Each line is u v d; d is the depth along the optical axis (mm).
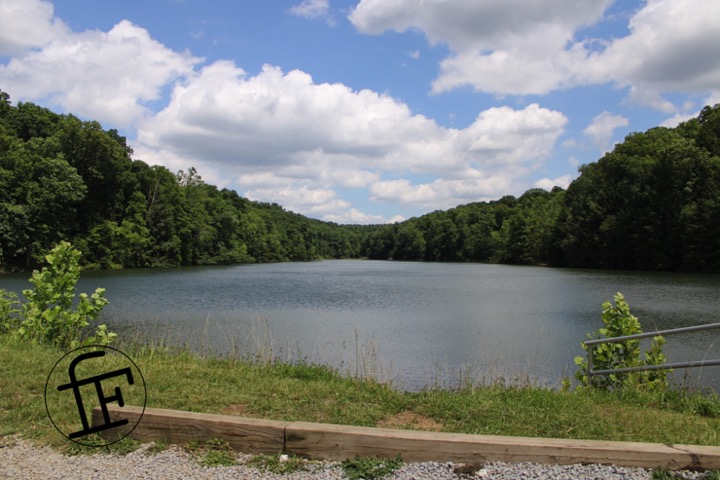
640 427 5234
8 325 10461
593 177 77000
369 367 12727
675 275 55594
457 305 29703
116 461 4133
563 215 82438
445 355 15430
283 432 4246
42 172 60188
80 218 68250
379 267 96875
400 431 4250
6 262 54688
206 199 102812
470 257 127750
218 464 4059
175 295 34875
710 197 59875
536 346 17000
